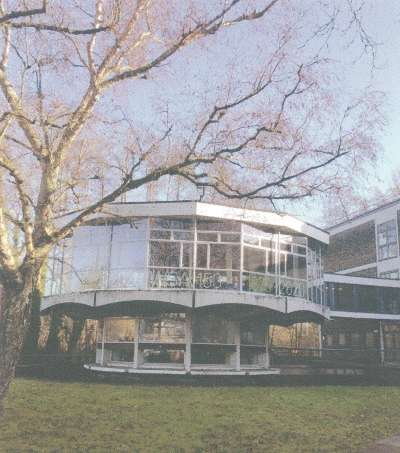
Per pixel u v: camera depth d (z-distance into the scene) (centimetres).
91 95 1081
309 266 2205
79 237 2038
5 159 920
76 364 2439
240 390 1686
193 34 1019
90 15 1030
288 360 2669
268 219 1948
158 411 1227
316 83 981
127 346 2005
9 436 916
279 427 1083
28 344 2519
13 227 1184
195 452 859
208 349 1970
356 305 3306
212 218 1906
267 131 1010
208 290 1817
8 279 879
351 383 2102
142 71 1044
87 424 1052
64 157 1077
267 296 1898
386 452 888
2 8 1056
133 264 1884
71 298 1947
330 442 959
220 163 1073
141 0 1066
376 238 3944
